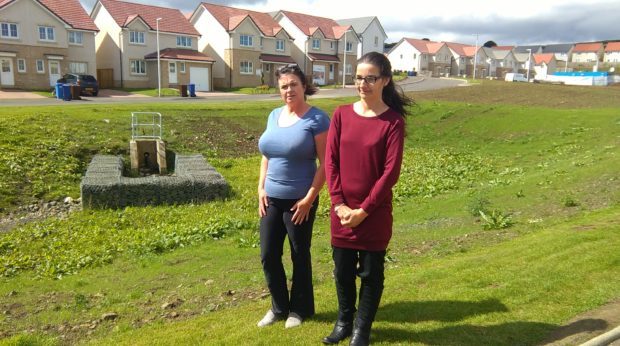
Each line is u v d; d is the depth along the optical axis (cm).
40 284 678
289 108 393
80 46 4106
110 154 1572
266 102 2719
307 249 398
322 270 630
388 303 433
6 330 505
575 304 411
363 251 337
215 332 407
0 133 1475
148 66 4456
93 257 792
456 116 2295
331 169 340
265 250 398
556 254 545
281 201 387
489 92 3238
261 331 392
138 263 761
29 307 580
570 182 1054
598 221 709
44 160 1398
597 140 1700
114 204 1105
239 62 4944
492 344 352
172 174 1520
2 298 617
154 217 1038
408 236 794
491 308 410
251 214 1060
